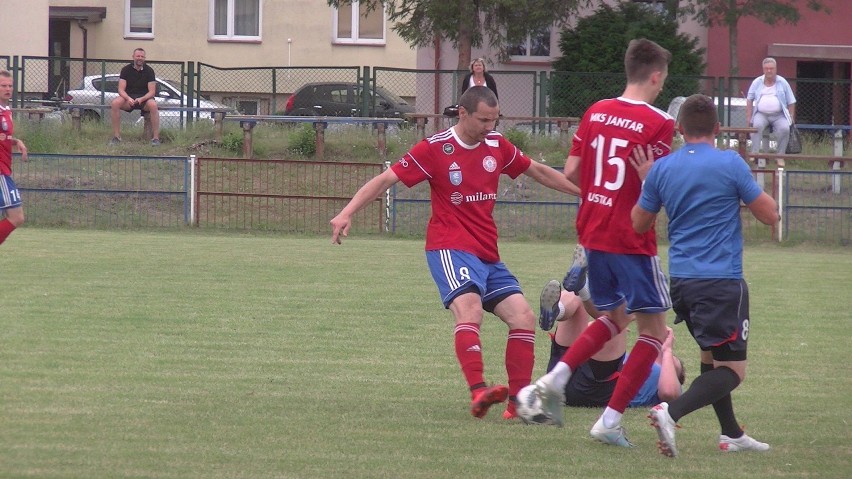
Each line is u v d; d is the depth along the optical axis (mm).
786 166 74625
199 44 137250
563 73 89938
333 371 25422
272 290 38719
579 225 20406
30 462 17219
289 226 66750
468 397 23203
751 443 19266
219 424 20156
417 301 36656
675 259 18797
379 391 23516
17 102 91188
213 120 85438
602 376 22625
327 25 135125
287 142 80500
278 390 23250
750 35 109938
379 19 134875
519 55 112875
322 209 67375
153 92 79000
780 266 50625
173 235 62375
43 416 20234
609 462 18312
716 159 18547
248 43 136625
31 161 70812
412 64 135125
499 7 96812
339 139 81562
